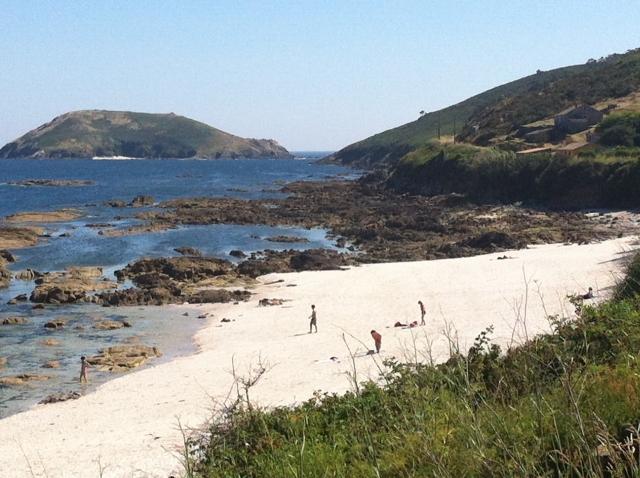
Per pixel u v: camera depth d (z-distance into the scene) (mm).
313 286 49094
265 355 31703
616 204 86125
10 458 20578
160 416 23734
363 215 91000
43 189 145250
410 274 50656
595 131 107125
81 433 22781
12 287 51969
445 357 25859
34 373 31234
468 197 100625
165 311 44094
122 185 156375
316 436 10781
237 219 89750
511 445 7723
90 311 44375
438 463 7359
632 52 178750
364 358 28734
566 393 8453
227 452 10469
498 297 40250
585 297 32969
